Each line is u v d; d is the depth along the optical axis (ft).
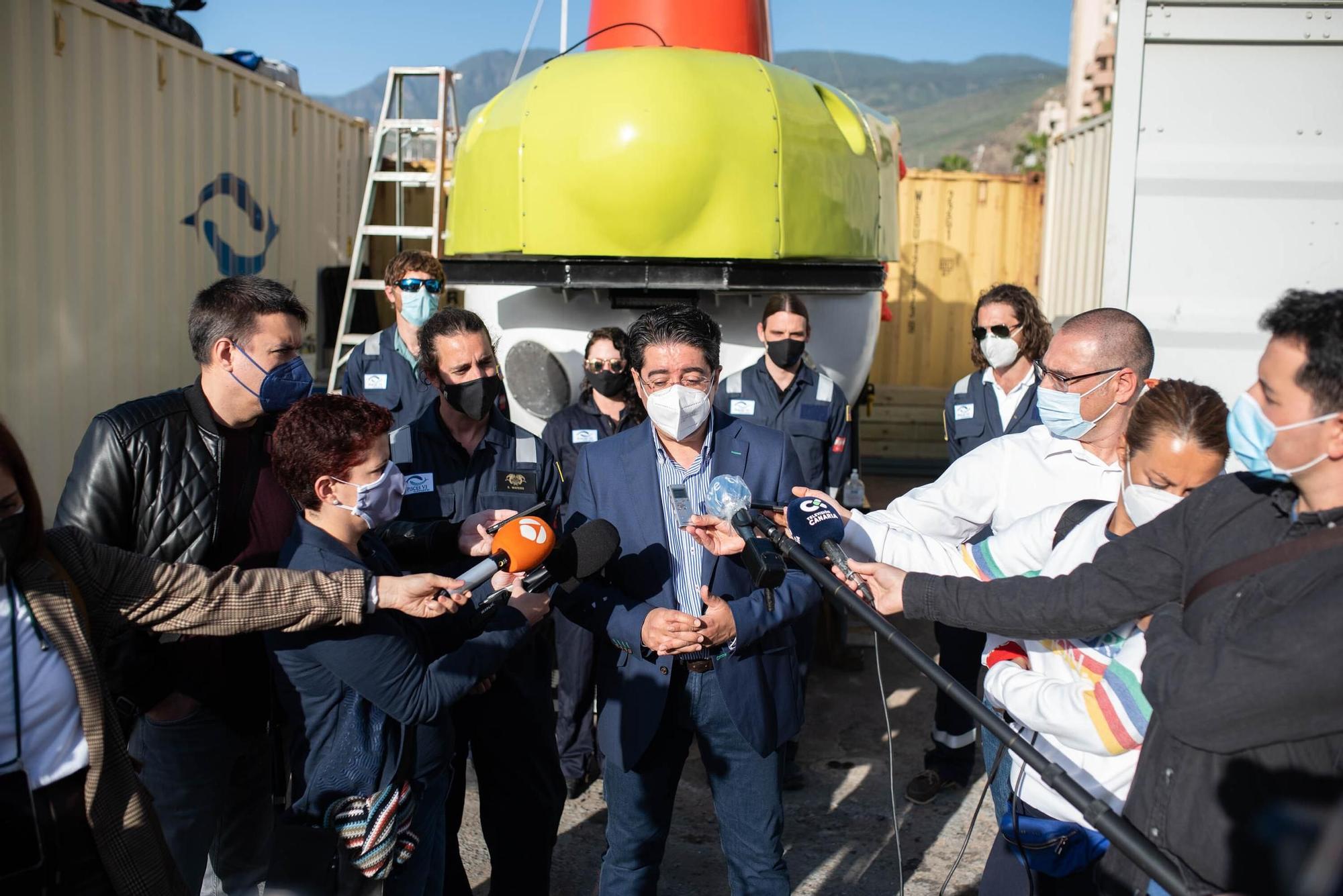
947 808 12.64
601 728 8.39
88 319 16.88
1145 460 6.34
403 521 9.17
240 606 6.49
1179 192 15.85
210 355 8.04
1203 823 5.27
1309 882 4.90
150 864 6.32
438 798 7.79
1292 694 4.80
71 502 7.74
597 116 12.82
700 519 7.80
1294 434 4.95
